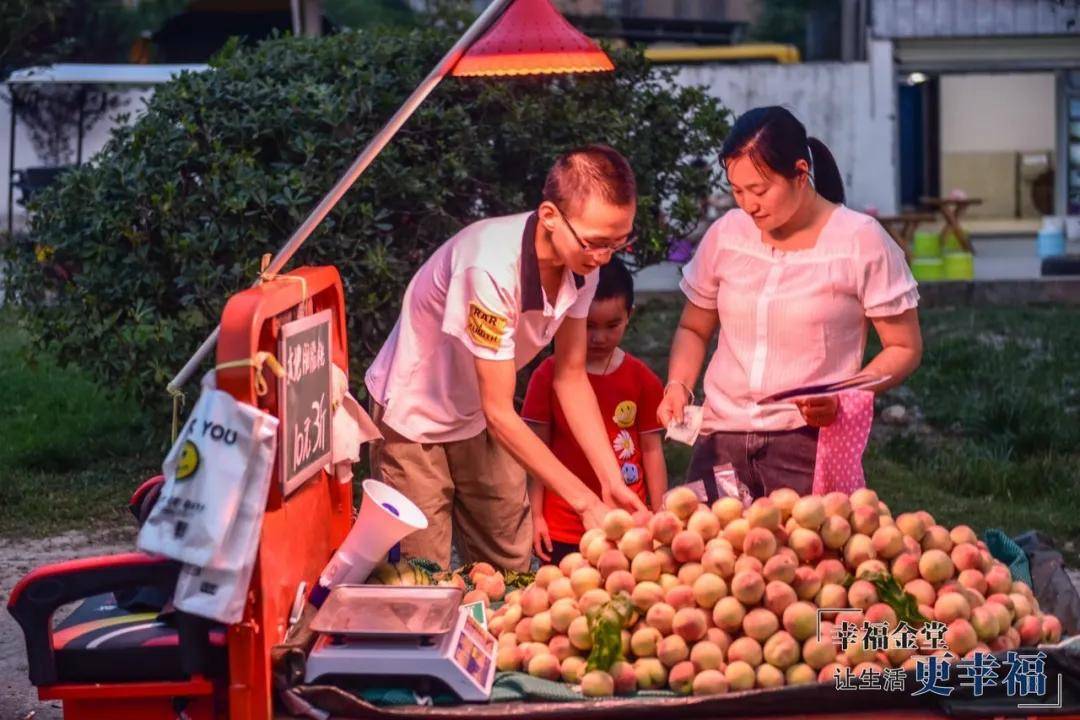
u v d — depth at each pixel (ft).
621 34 62.95
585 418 12.49
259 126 21.54
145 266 21.54
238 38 24.08
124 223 21.25
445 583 11.16
